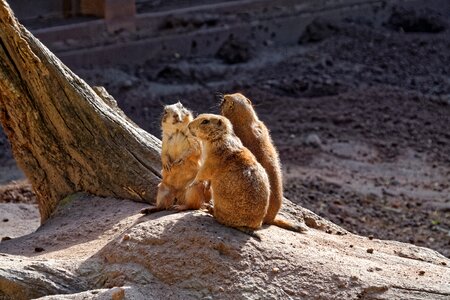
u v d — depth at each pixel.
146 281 8.30
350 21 27.75
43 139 11.39
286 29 26.34
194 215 8.81
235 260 8.32
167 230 8.55
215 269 8.27
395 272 8.75
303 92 22.62
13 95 11.14
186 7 25.91
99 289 8.34
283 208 10.76
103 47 23.06
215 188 8.54
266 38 25.98
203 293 8.20
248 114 9.69
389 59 25.23
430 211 16.36
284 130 20.14
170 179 9.68
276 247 8.54
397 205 16.48
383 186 17.50
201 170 8.59
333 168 18.27
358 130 20.44
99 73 22.36
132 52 23.53
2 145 18.55
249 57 24.56
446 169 18.75
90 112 11.17
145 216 9.67
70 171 11.46
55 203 11.69
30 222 14.27
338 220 15.40
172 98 21.48
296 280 8.31
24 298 8.41
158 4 26.06
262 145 9.54
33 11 23.61
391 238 14.86
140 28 24.30
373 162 18.83
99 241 9.43
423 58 25.61
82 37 23.23
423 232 15.32
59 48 22.56
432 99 22.58
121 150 11.16
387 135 20.33
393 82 23.77
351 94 22.30
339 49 25.66
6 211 14.69
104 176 11.22
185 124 9.51
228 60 24.41
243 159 8.50
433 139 20.36
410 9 28.86
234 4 26.39
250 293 8.17
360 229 15.13
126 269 8.41
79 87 11.21
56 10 23.95
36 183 11.79
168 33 24.36
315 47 25.83
